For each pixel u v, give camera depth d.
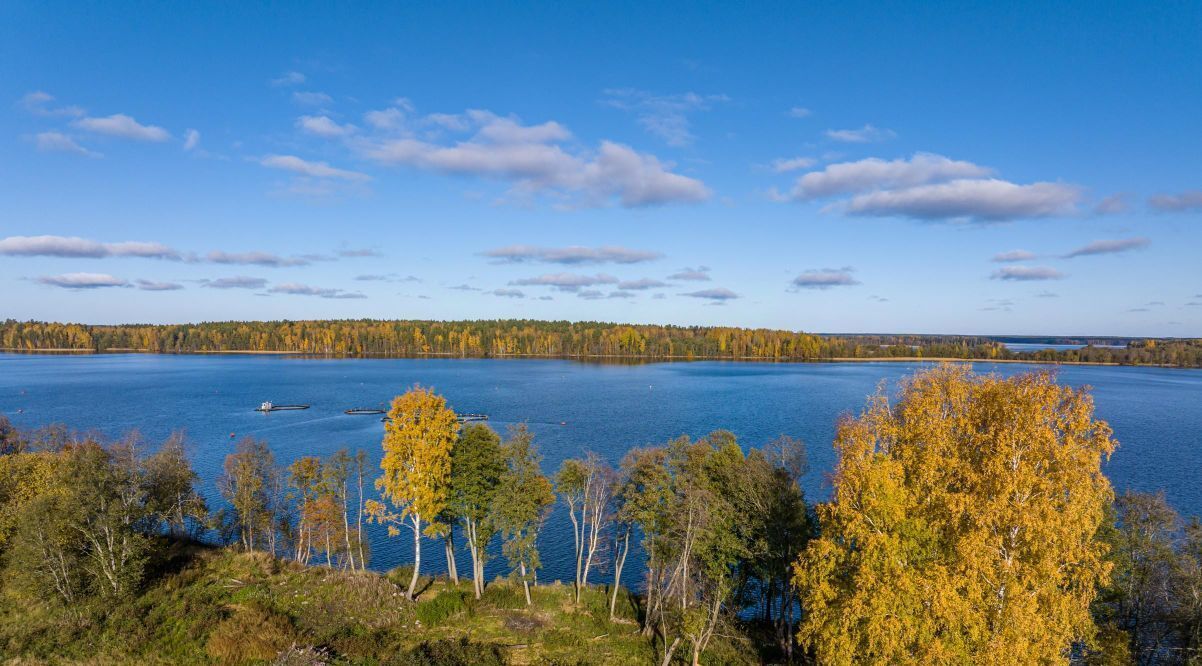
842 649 23.11
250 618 31.23
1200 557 31.97
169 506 44.97
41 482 41.97
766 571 34.06
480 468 39.41
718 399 137.88
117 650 27.83
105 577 33.56
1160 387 168.38
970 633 21.09
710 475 35.94
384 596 36.97
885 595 21.70
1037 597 21.48
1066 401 22.34
